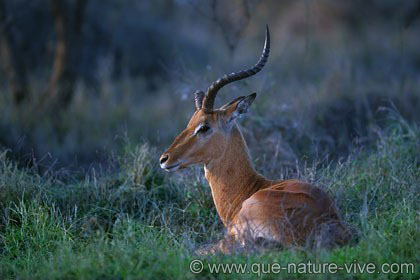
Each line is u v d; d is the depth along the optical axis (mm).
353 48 39500
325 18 50875
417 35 43938
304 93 23938
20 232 14133
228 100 19766
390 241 11773
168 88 33562
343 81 26344
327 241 11516
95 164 19750
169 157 13266
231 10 33781
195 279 10922
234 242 12180
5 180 15805
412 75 32156
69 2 32750
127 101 29766
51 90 28891
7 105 28266
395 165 16234
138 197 16062
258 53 37531
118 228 13727
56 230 14094
